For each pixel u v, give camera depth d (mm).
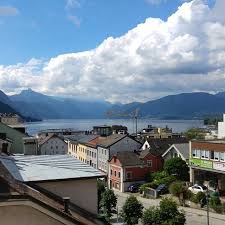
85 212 11734
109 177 74375
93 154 86750
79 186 11977
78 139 100625
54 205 8758
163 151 75812
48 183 11383
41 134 117125
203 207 50156
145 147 79938
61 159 14594
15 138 38219
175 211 35406
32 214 7824
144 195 61688
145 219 36125
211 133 116812
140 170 70500
